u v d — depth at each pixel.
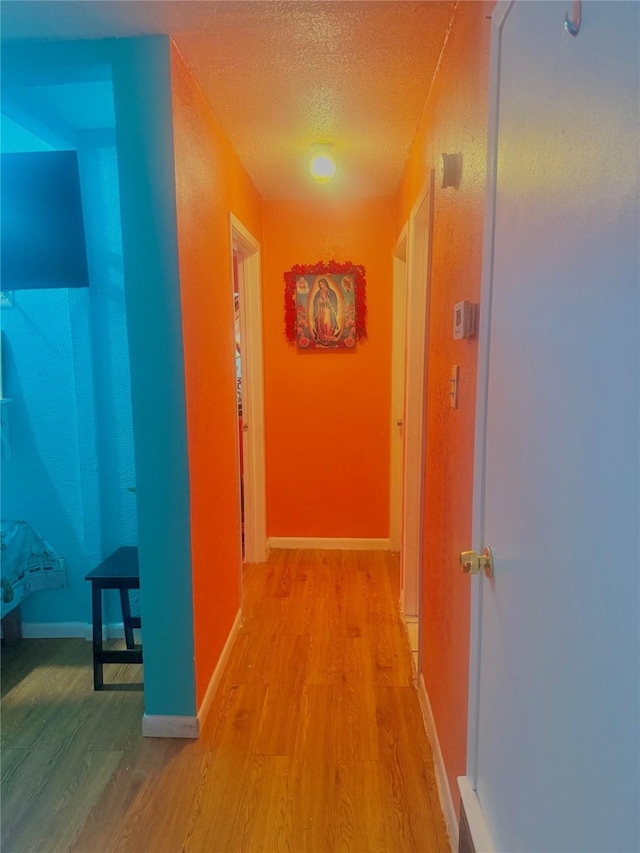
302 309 3.24
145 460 1.68
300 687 2.04
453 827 1.36
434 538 1.71
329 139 2.25
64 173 1.77
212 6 1.35
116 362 2.26
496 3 1.02
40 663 2.21
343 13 1.40
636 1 0.50
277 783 1.57
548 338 0.73
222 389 2.13
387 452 3.37
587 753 0.61
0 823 1.44
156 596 1.73
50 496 2.34
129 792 1.54
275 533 3.49
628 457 0.52
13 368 2.28
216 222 2.04
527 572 0.82
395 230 3.06
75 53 1.54
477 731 1.12
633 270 0.51
